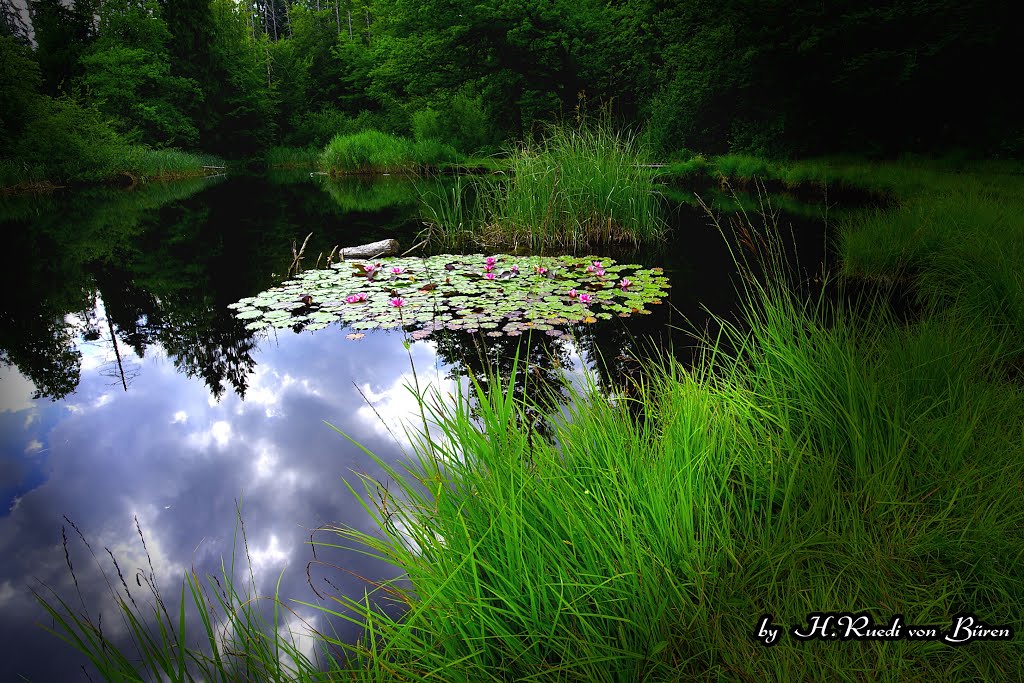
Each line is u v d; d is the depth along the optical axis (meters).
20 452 2.78
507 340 3.93
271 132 30.08
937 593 1.38
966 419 1.87
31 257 7.50
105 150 17.78
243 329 4.49
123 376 3.69
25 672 1.57
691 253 6.37
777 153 13.25
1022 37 10.20
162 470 2.58
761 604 1.37
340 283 5.57
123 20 24.30
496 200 7.95
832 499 1.57
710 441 1.80
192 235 8.77
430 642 1.43
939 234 4.47
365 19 35.06
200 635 1.64
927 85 11.09
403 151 18.66
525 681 1.27
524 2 17.84
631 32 17.80
